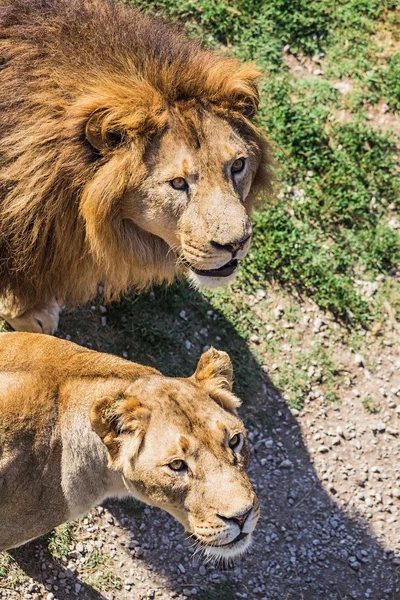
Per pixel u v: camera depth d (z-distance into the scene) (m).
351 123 12.98
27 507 7.12
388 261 12.41
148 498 6.54
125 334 10.66
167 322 10.93
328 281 11.79
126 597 9.12
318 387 11.27
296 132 12.50
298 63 13.37
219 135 7.60
